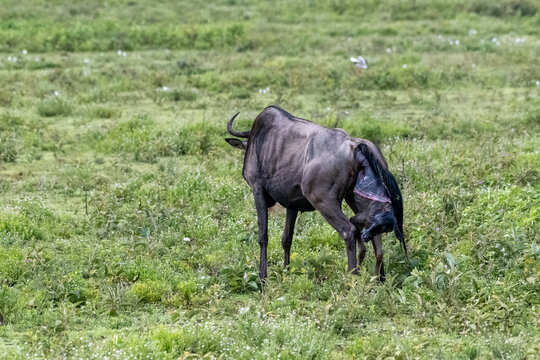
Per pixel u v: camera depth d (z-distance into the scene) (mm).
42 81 70000
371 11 119312
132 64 82250
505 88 70438
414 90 68062
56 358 21547
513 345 21672
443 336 23359
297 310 25312
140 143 49812
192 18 111375
